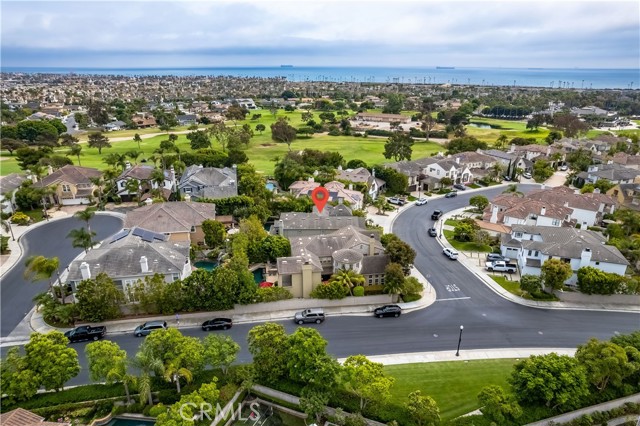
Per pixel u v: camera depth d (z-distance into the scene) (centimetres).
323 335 4800
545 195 8838
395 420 3450
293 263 5506
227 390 3703
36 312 5066
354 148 16250
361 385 3434
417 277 6250
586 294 5597
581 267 5775
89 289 4753
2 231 7538
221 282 4975
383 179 11019
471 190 11412
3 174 10944
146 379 3541
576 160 12475
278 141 17238
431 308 5422
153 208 7062
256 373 3841
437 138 19025
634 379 3925
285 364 3816
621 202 9200
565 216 7856
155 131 19625
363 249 6081
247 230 6800
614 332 4956
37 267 4841
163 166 10906
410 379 4072
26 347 3678
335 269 5788
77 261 5369
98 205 9056
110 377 3431
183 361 3681
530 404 3597
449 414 3612
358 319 5141
